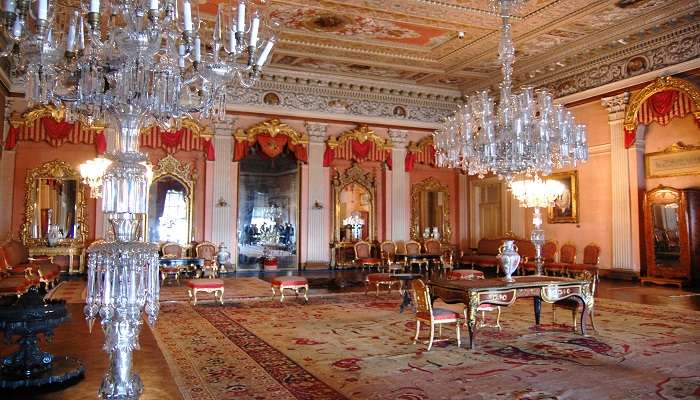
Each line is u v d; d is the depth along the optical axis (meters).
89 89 3.29
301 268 14.50
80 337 5.81
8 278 8.19
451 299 5.89
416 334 5.77
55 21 3.59
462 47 12.16
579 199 13.11
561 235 13.59
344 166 15.38
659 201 11.02
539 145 7.68
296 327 6.68
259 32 3.92
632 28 10.63
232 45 3.74
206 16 9.64
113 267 3.16
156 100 3.38
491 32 11.11
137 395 3.28
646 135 11.84
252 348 5.49
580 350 5.39
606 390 4.07
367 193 15.58
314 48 12.34
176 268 11.20
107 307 3.14
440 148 8.60
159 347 5.48
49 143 12.29
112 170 3.25
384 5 9.75
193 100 4.16
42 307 4.23
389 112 15.55
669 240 10.84
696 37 10.24
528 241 14.12
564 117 7.73
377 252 15.41
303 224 14.59
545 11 9.97
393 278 9.88
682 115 10.52
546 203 8.16
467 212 16.83
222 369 4.66
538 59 12.84
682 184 11.09
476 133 8.12
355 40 11.86
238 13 3.67
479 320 6.99
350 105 15.08
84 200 12.62
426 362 4.93
